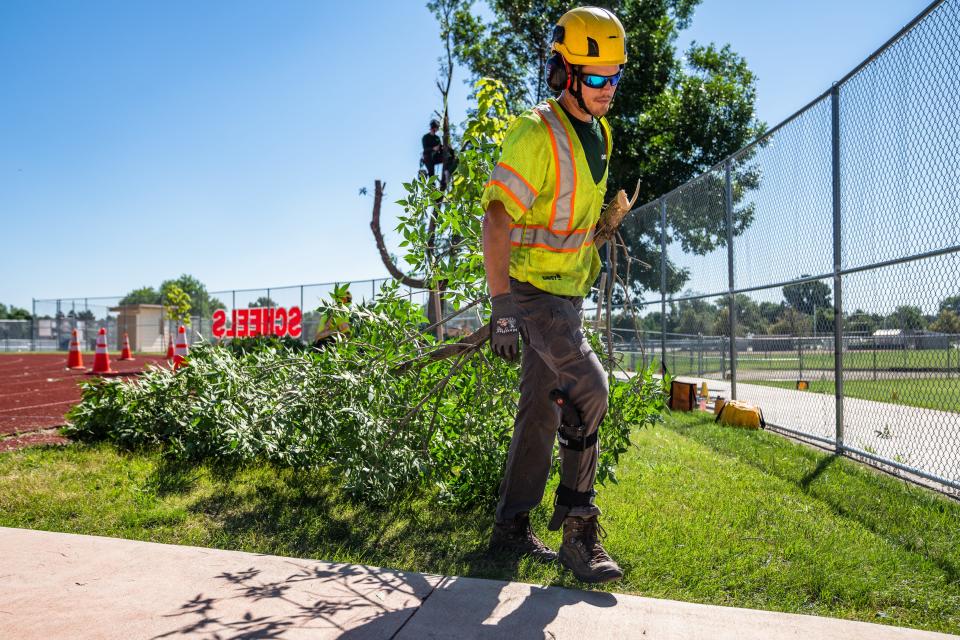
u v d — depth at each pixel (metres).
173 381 5.04
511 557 2.83
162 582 2.35
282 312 21.88
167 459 4.67
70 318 34.75
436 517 3.46
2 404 8.87
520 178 2.35
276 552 2.91
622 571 2.41
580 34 2.41
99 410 5.28
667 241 9.74
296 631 1.96
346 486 3.64
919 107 4.33
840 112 5.48
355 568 2.52
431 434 3.66
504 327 2.32
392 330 4.05
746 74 24.19
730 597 2.45
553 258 2.53
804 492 4.08
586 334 3.86
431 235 4.42
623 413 3.75
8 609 2.11
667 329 9.95
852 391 5.54
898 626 2.23
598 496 3.88
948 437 4.65
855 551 2.94
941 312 4.21
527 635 1.96
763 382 7.49
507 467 2.85
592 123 2.58
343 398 3.78
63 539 2.85
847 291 5.46
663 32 23.45
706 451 5.47
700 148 22.95
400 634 1.95
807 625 2.05
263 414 4.22
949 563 2.78
